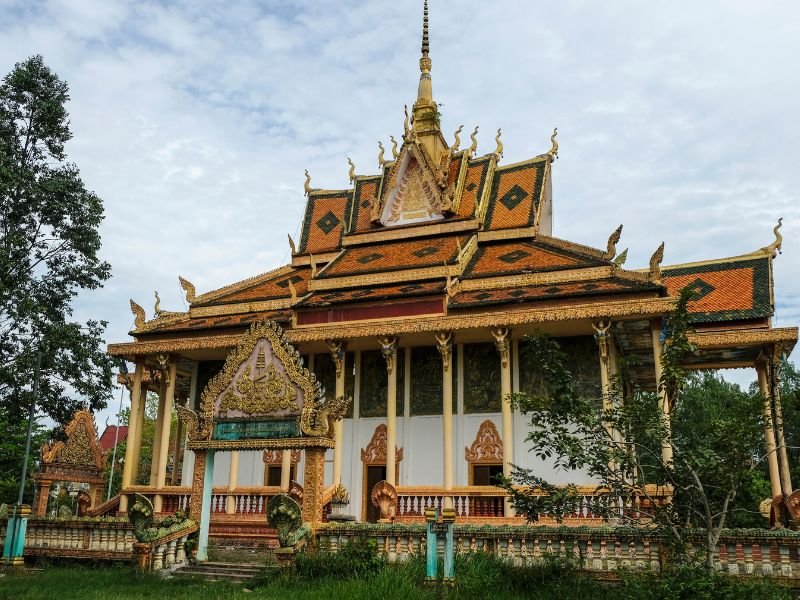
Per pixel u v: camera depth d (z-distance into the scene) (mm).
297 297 31688
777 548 13320
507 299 25734
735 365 30875
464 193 36562
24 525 18531
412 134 36656
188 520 17984
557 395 14164
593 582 13734
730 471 12938
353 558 15227
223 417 18125
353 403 29453
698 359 30344
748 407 13242
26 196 26531
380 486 22031
